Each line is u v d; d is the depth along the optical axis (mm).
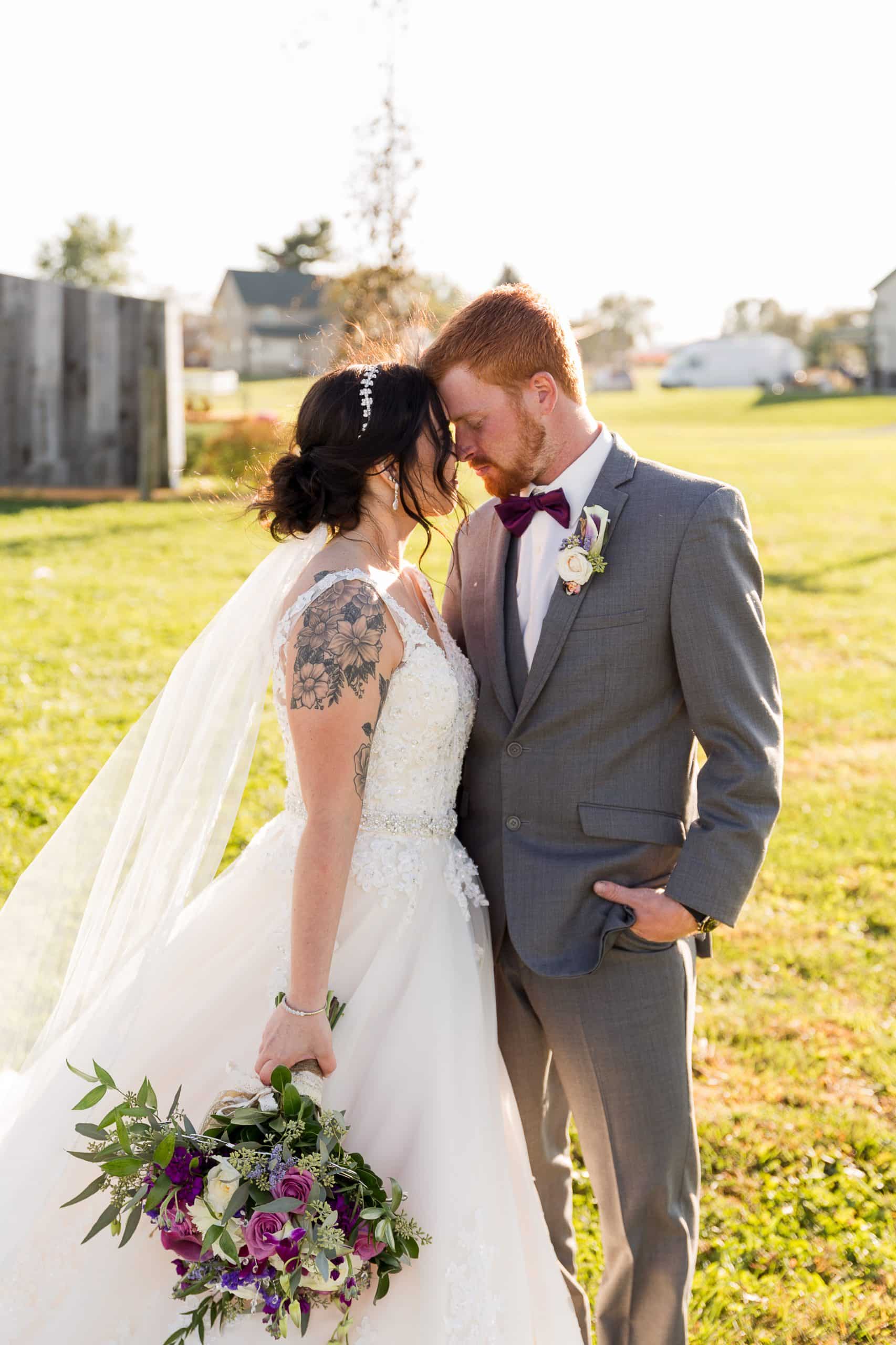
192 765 2396
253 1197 1919
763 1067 3766
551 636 2328
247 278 59438
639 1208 2365
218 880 2408
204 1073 2262
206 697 2406
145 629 8281
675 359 65250
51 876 2531
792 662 8602
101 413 14609
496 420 2336
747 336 64812
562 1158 2689
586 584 2303
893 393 50219
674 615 2266
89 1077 2117
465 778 2500
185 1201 1932
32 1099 2277
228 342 58750
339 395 2242
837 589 10797
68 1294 2137
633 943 2326
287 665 2111
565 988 2354
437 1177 2098
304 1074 2090
